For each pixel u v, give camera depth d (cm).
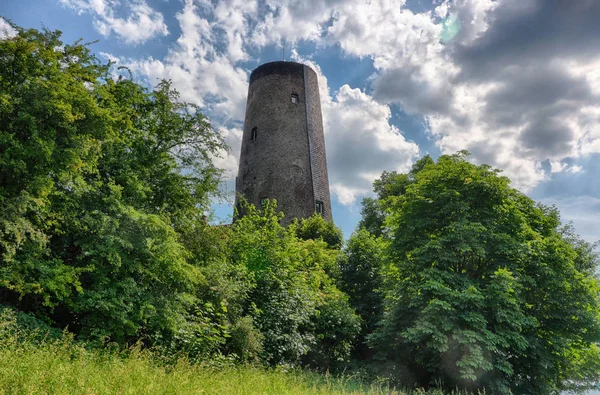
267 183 2928
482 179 1582
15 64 866
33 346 700
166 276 1070
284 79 3145
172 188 1270
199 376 763
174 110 1364
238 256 1521
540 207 1783
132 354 812
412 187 1728
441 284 1430
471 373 1296
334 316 1706
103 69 1110
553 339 1473
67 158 853
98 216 973
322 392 953
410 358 1695
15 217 778
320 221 2623
